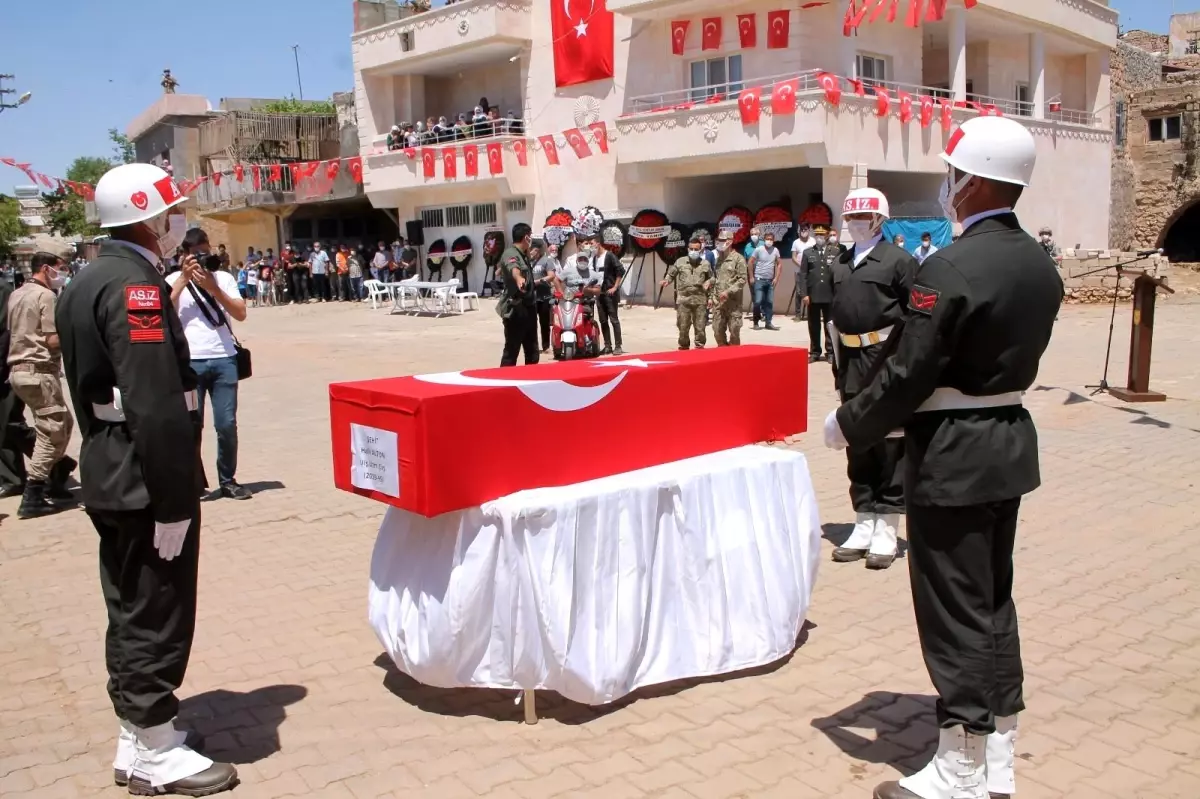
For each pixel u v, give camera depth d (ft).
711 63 76.33
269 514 23.89
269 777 11.94
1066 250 78.74
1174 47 143.95
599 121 82.69
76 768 12.41
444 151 90.53
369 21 101.91
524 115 89.30
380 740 12.82
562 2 83.61
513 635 12.75
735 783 11.55
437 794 11.46
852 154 67.62
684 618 14.07
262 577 19.34
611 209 83.20
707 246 71.26
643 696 13.92
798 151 68.23
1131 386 35.91
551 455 13.20
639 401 14.16
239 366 25.58
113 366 10.80
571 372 14.21
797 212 82.89
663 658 13.84
